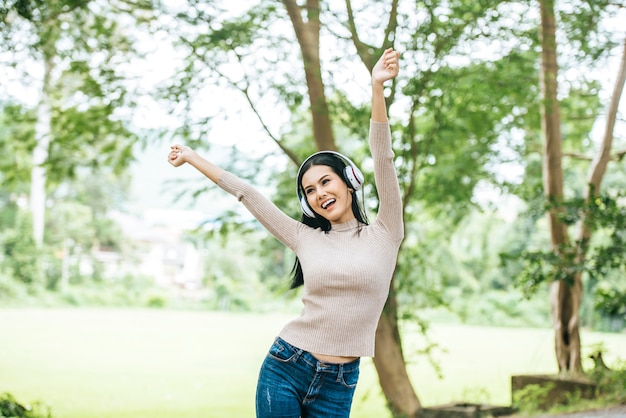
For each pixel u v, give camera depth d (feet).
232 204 37.11
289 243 10.93
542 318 125.80
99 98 33.78
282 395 10.26
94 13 32.22
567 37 30.09
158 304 153.28
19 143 41.88
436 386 59.52
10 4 26.40
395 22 28.81
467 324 125.90
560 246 30.78
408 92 30.42
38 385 55.98
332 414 10.37
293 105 32.22
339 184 10.68
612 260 29.09
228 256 164.04
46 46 31.94
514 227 111.86
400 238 10.58
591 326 103.19
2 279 138.00
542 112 35.01
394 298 34.83
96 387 56.13
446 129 33.94
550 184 34.91
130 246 173.68
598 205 29.22
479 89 33.60
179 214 199.21
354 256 10.29
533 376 33.01
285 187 37.29
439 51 29.35
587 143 46.26
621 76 31.50
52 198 159.33
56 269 148.87
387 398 34.06
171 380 61.52
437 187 40.47
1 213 144.46
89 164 40.14
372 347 10.37
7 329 99.19
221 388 57.88
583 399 30.68
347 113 31.83
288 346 10.32
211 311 151.23
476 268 124.26
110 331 100.83
